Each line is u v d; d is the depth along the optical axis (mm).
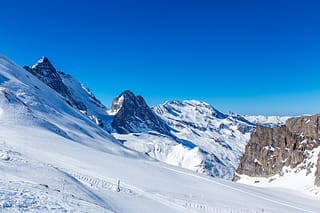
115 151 102875
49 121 109812
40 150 62375
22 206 20422
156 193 48156
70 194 29422
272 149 133000
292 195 90625
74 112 160250
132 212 34812
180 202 45812
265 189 92688
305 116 127438
